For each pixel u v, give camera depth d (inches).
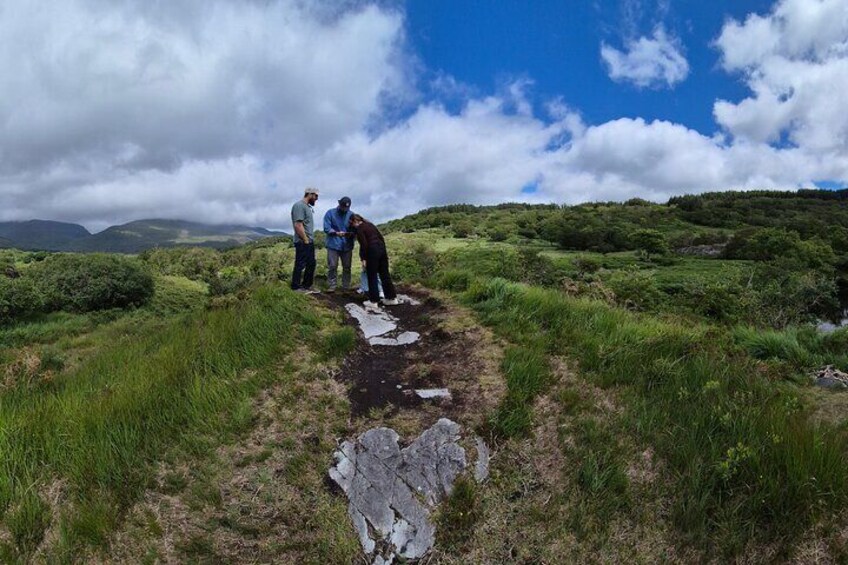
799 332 310.0
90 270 1323.8
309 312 316.8
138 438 194.9
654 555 152.4
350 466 197.9
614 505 167.3
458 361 266.8
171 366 249.9
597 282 455.8
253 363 254.8
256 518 173.2
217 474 185.9
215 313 339.6
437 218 7573.8
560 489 179.0
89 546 156.3
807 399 215.8
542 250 4052.7
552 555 159.6
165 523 166.7
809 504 148.1
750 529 148.0
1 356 369.4
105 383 251.6
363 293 394.6
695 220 5787.4
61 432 196.2
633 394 217.8
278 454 199.2
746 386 215.9
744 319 542.3
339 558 166.6
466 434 207.9
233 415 212.1
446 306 360.5
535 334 285.0
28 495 167.2
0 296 988.6
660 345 252.4
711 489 161.0
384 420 221.0
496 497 181.5
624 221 5423.2
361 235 364.5
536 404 221.8
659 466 177.8
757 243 3070.9
